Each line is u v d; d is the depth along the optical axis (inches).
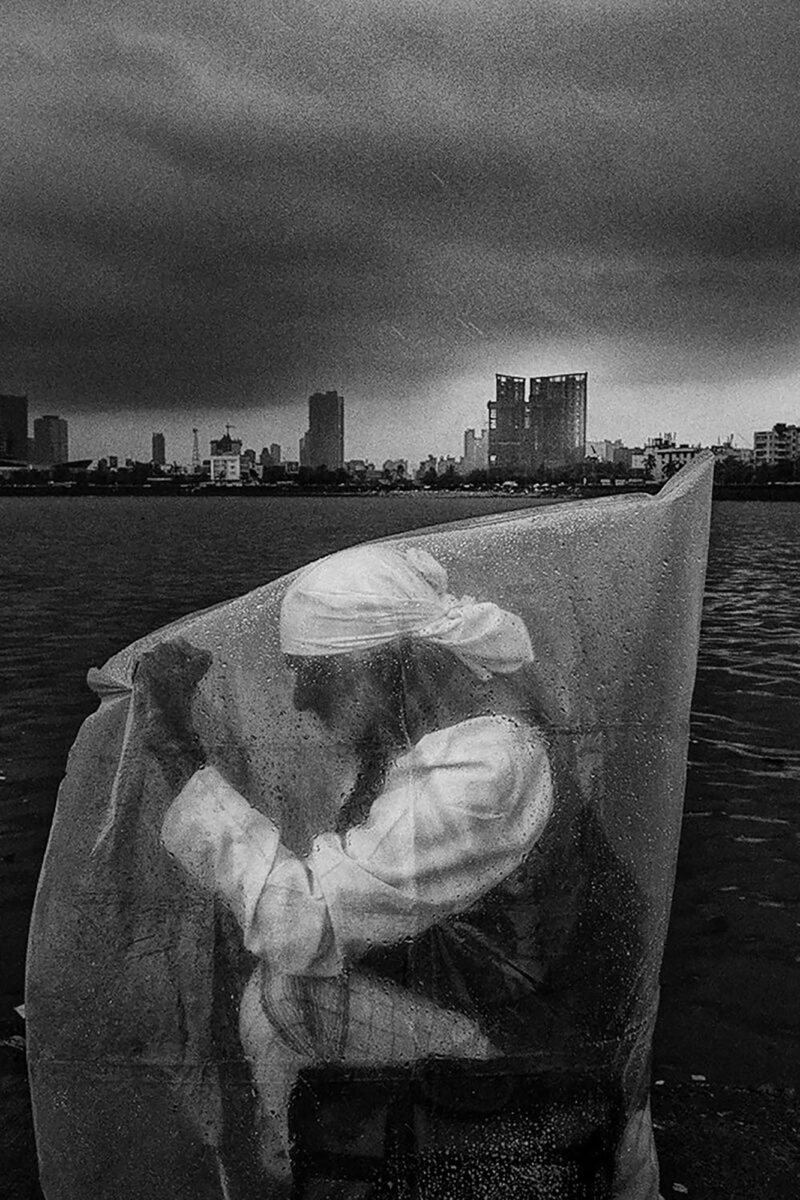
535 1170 79.0
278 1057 77.8
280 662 78.2
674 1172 111.3
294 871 75.6
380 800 76.6
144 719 78.5
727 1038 146.9
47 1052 80.5
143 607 700.7
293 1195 79.2
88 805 79.2
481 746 75.9
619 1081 80.1
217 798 77.5
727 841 229.5
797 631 557.9
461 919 76.3
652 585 80.0
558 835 77.4
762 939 181.0
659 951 81.0
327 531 1541.6
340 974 76.0
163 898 77.8
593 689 78.9
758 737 319.3
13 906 191.8
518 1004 77.4
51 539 1413.6
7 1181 106.7
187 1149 80.1
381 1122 78.2
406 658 77.2
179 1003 78.4
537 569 79.9
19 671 435.8
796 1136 119.3
